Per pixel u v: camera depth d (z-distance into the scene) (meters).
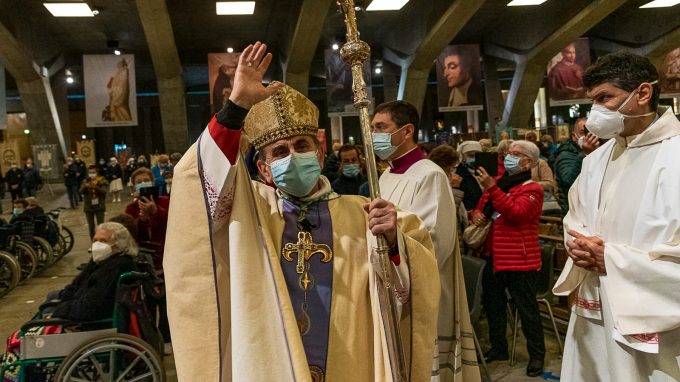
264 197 1.63
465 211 4.33
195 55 26.47
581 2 19.91
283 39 23.06
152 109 32.81
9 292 7.12
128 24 21.78
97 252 3.76
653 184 1.73
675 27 21.16
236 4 18.34
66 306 3.66
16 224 7.96
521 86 24.14
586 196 2.00
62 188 21.89
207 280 1.44
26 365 3.62
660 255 1.65
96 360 3.47
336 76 20.52
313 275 1.53
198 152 1.44
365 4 19.20
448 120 33.03
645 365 1.75
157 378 3.53
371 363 1.54
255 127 1.61
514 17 23.81
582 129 3.63
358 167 4.68
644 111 1.82
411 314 1.60
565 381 2.05
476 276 3.34
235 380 1.36
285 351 1.37
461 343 2.50
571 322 2.05
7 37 18.75
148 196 4.98
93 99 21.38
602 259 1.79
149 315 3.76
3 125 20.95
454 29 20.02
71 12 18.52
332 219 1.61
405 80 23.58
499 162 4.91
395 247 1.54
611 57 1.84
